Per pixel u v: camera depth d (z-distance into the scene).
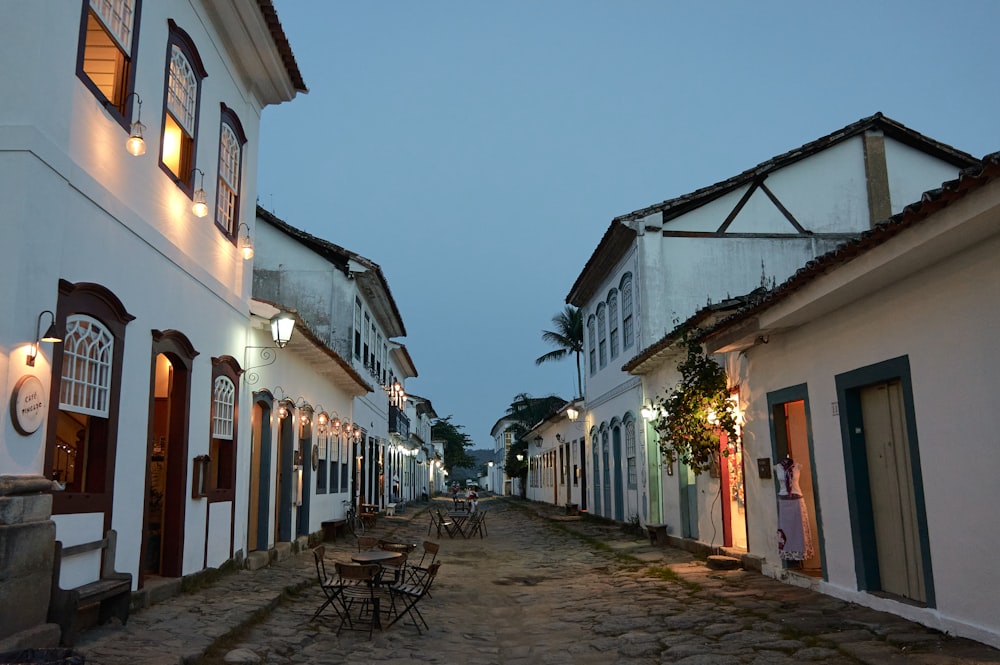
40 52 6.03
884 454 8.19
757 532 11.27
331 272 20.06
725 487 12.92
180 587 8.84
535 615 9.48
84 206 6.70
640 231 17.83
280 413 13.24
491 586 11.94
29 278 5.80
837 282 7.76
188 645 6.38
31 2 6.05
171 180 8.80
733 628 7.73
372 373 24.55
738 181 17.91
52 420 6.11
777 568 10.47
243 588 9.59
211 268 10.24
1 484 5.36
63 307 6.28
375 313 25.39
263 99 12.65
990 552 6.29
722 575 11.14
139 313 7.84
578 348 43.41
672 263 17.80
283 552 13.16
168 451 9.06
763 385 10.95
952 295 6.76
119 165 7.44
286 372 13.62
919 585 7.59
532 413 50.47
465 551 17.12
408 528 23.34
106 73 7.80
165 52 8.60
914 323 7.32
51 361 6.10
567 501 31.55
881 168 18.22
